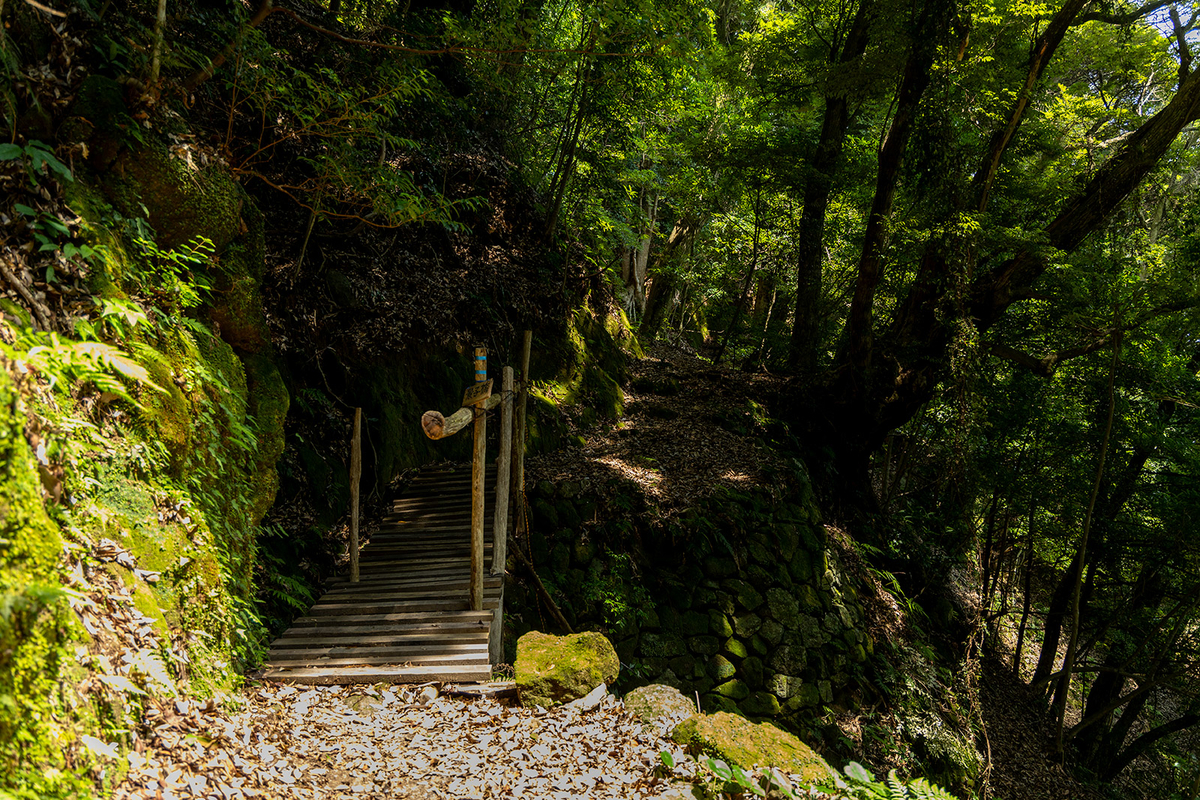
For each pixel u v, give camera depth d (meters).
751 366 16.23
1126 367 12.85
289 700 4.51
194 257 4.52
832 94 12.44
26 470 2.59
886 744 9.88
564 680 4.84
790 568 10.69
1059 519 14.34
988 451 13.92
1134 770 16.53
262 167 8.13
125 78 4.30
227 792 3.00
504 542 7.09
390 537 8.15
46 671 2.39
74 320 3.48
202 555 4.13
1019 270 11.81
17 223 3.42
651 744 4.40
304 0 10.51
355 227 9.21
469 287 11.58
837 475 13.67
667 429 13.16
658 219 22.62
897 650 11.54
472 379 10.98
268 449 5.56
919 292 12.37
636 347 16.81
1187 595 13.45
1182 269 11.84
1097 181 11.52
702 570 9.91
